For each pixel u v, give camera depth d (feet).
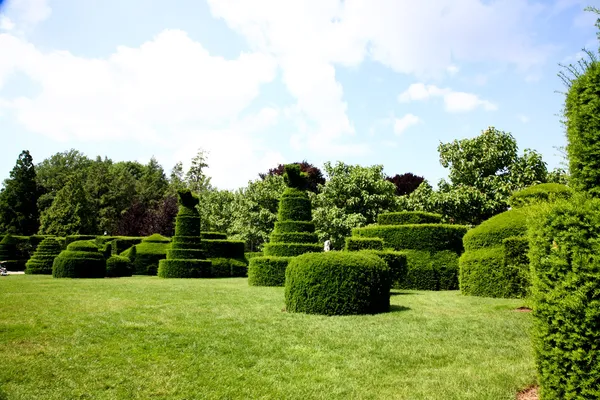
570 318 11.98
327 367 18.65
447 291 49.37
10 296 40.01
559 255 12.48
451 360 19.76
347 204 99.45
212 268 83.51
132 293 43.42
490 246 43.19
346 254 33.01
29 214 178.19
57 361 19.02
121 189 205.67
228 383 16.69
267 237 112.47
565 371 12.04
